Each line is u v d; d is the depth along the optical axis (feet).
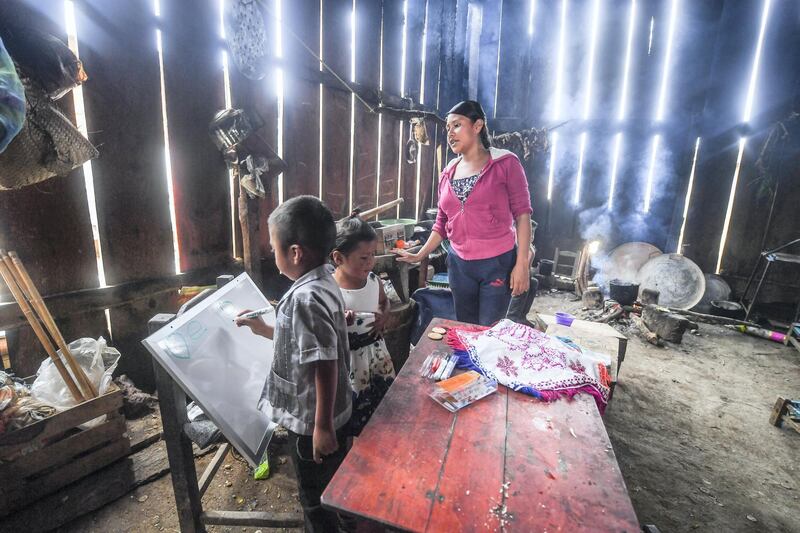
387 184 17.24
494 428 4.68
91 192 8.48
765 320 17.79
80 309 8.50
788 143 18.17
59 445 6.92
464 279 9.43
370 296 6.61
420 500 3.67
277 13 11.18
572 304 19.58
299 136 12.46
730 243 19.71
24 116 4.32
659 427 10.41
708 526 7.52
